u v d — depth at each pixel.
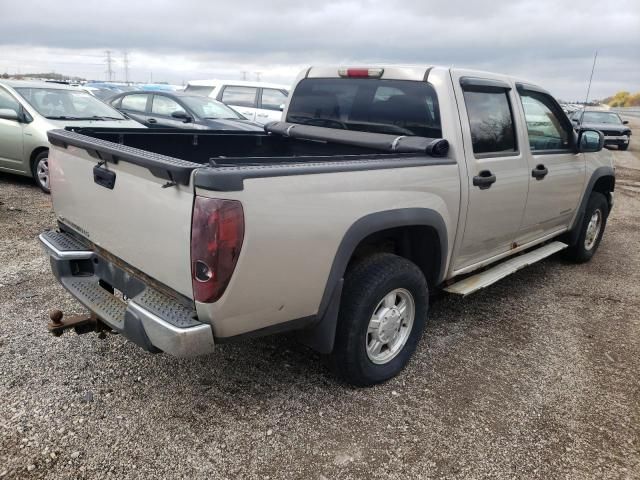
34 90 8.15
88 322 3.16
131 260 2.81
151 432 2.80
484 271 4.33
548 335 4.26
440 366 3.66
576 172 5.18
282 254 2.54
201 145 4.35
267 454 2.70
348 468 2.64
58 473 2.48
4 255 5.19
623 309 4.89
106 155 2.76
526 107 4.38
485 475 2.65
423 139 3.57
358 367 3.15
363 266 3.11
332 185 2.73
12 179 8.79
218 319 2.45
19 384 3.14
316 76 4.45
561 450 2.86
